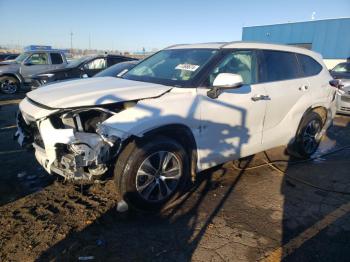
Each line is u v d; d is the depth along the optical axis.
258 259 2.77
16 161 4.77
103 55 11.41
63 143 2.99
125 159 3.10
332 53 24.14
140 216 3.38
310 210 3.61
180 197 3.80
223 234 3.11
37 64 14.09
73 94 3.24
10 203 3.54
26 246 2.83
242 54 4.13
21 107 3.47
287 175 4.57
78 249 2.83
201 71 3.67
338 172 4.77
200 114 3.49
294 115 4.73
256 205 3.68
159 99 3.31
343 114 9.45
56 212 3.38
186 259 2.75
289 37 26.80
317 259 2.79
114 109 3.21
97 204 3.56
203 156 3.67
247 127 4.06
